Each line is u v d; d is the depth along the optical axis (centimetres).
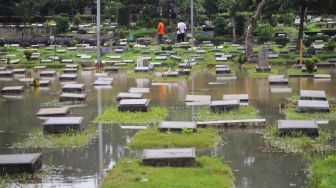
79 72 2955
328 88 2205
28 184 1049
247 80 2502
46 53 3728
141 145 1309
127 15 5144
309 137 1352
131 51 3747
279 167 1132
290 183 1033
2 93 2205
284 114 1662
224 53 3616
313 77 2531
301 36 3600
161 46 4006
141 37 4669
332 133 1399
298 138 1341
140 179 1016
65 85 2250
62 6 6044
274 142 1329
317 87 2236
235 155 1226
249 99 1953
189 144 1310
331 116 1598
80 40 4362
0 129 1538
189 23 5119
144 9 5375
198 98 1952
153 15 5356
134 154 1245
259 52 2825
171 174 1048
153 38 4591
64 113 1688
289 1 3678
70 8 6066
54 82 2553
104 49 3700
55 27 5094
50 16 5788
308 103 1678
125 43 4159
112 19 5656
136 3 5578
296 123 1397
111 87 2334
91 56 3519
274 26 5097
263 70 2753
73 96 1980
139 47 3944
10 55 3681
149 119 1606
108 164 1175
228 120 1536
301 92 1842
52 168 1155
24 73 2941
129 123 1570
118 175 1048
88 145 1339
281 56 3388
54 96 2119
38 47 4109
